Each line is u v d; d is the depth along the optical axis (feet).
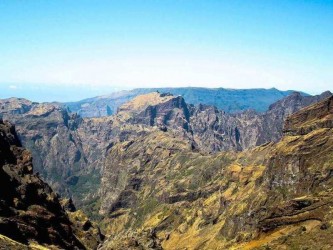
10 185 560.20
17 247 411.75
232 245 651.25
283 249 412.77
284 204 497.87
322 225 422.41
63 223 620.08
